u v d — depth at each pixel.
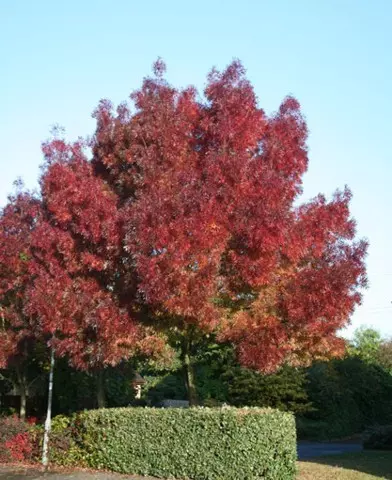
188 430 11.34
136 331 11.09
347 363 33.34
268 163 11.19
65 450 13.69
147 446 11.91
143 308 11.30
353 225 11.52
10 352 15.78
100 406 15.25
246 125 11.14
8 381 20.97
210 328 10.69
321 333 10.79
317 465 13.73
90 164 13.16
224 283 10.70
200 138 11.78
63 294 11.86
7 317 15.78
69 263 12.12
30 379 20.17
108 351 11.12
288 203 11.08
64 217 11.97
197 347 13.44
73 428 13.91
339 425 30.16
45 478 12.04
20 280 14.83
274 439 10.74
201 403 26.77
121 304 11.38
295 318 10.48
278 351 10.57
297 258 10.70
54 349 13.23
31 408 21.23
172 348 12.44
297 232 10.73
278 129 11.60
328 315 10.51
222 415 10.99
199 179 10.77
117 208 11.90
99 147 12.95
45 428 14.49
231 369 27.36
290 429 11.17
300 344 11.10
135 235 10.30
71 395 20.72
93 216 11.29
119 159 12.30
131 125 12.14
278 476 10.70
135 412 12.30
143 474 11.91
